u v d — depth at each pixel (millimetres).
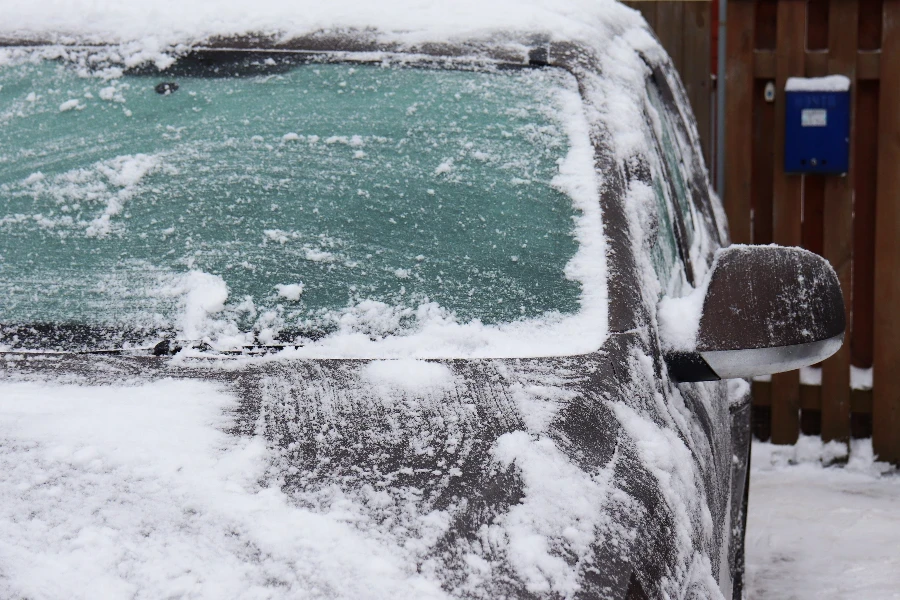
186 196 2234
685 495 1825
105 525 1563
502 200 2199
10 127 2371
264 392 1864
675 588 1628
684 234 2895
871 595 3773
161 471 1663
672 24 5402
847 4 4730
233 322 2055
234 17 2559
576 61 2441
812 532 4289
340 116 2332
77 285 2127
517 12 2604
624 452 1771
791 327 2100
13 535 1547
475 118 2318
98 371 1947
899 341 4848
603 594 1488
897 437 4922
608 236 2150
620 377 1915
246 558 1502
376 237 2160
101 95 2408
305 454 1703
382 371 1905
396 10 2576
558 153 2262
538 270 2109
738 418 3098
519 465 1674
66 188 2264
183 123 2350
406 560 1502
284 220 2188
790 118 4801
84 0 2656
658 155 2729
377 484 1638
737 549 3137
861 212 4938
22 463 1687
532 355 1958
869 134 4875
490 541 1538
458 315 2049
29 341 2047
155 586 1457
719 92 4957
